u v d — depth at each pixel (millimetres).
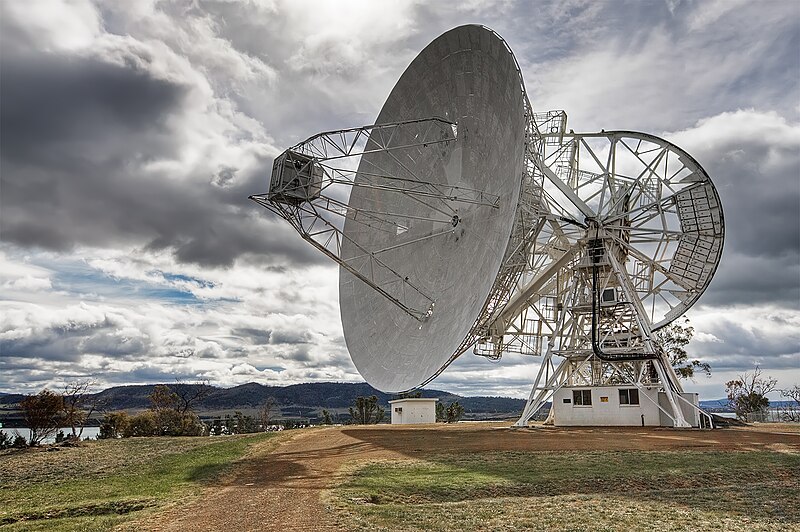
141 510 22766
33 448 47438
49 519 22188
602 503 21734
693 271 49500
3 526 20828
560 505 21469
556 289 53219
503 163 36125
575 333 51656
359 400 111188
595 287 49594
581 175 53469
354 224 48781
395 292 43969
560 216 48750
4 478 33219
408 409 70688
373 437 42875
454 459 31484
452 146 41750
